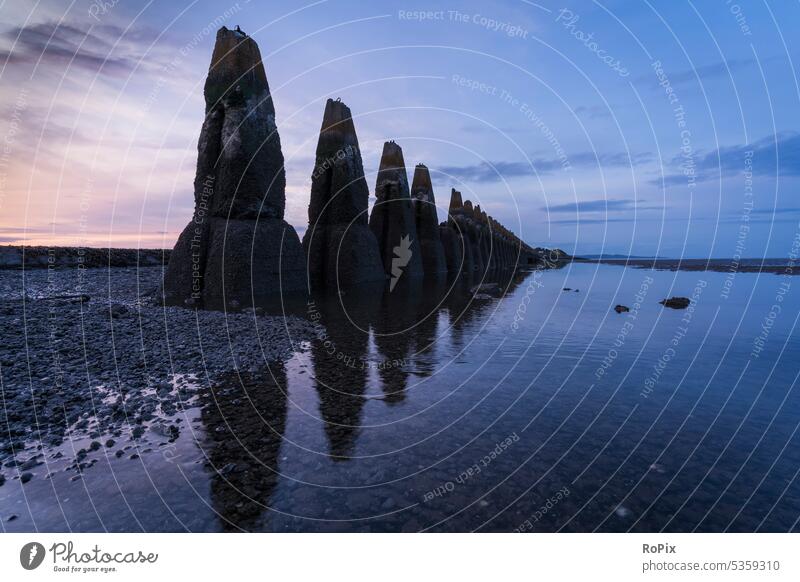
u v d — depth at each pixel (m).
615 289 37.25
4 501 5.36
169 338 13.05
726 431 7.71
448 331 17.16
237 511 5.25
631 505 5.45
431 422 8.07
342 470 6.25
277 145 27.00
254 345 13.26
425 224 52.72
